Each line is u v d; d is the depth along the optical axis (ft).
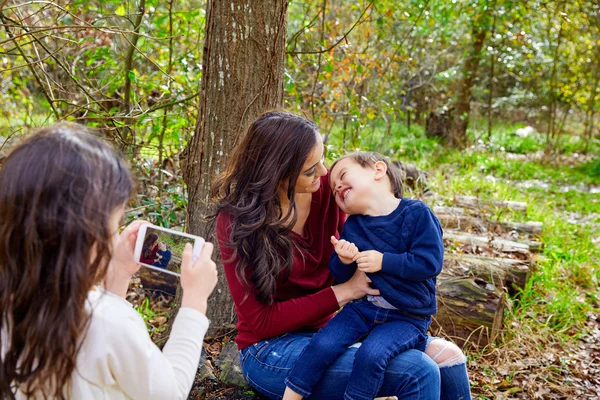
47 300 3.99
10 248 4.01
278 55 8.75
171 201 12.22
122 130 13.25
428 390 6.33
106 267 4.26
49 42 15.39
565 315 12.82
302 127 6.57
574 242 18.10
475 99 44.62
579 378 10.48
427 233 6.75
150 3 13.03
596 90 36.27
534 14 26.89
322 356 6.48
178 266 5.50
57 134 4.15
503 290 12.04
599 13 31.99
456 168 27.96
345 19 22.97
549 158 34.47
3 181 4.04
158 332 10.47
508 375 10.06
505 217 18.63
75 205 3.96
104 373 4.24
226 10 8.41
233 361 8.33
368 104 22.00
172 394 4.42
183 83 14.33
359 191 7.09
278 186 6.61
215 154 8.87
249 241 6.56
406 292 6.69
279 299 7.15
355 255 6.70
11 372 4.13
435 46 33.14
